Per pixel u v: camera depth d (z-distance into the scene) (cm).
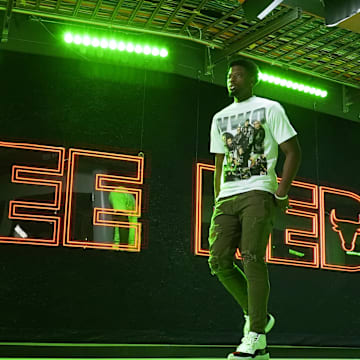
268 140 273
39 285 455
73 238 473
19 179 464
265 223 262
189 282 509
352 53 538
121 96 514
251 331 254
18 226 457
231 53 525
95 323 467
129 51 521
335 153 614
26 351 430
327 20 348
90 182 488
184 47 550
